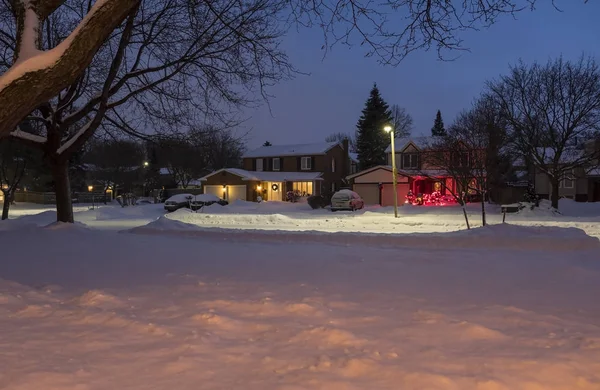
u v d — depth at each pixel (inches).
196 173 2516.0
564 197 1813.5
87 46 219.3
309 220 1128.8
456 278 296.8
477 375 147.2
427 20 335.0
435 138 1727.4
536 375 147.7
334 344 177.3
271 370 154.6
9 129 218.2
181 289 268.4
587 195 1815.9
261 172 2137.1
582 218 1112.2
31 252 396.5
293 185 2071.9
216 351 171.2
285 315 215.0
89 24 217.5
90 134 594.2
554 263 338.3
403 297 248.4
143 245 443.5
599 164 1355.8
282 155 2214.6
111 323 204.1
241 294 255.0
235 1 539.2
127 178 2242.9
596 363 156.3
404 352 168.2
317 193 2075.5
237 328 197.3
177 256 386.0
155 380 147.6
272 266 340.2
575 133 1294.3
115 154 2031.3
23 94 210.2
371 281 288.7
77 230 533.3
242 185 1983.3
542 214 1222.3
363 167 2522.1
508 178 1595.7
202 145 666.8
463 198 890.1
